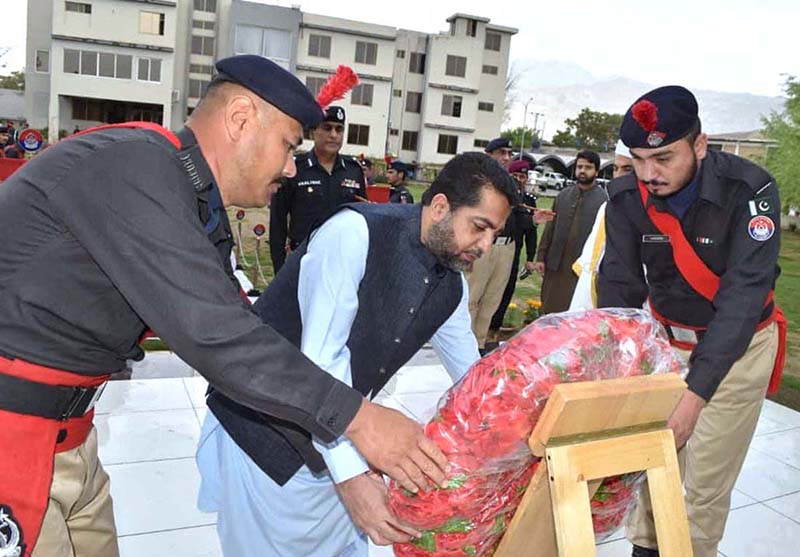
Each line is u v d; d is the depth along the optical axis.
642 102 2.10
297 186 4.39
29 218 1.24
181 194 1.22
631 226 2.41
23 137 12.06
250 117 1.33
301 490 1.63
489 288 5.31
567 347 1.30
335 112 4.38
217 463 1.80
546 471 1.23
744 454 2.41
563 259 5.38
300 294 1.60
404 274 1.60
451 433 1.31
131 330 1.36
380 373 1.67
